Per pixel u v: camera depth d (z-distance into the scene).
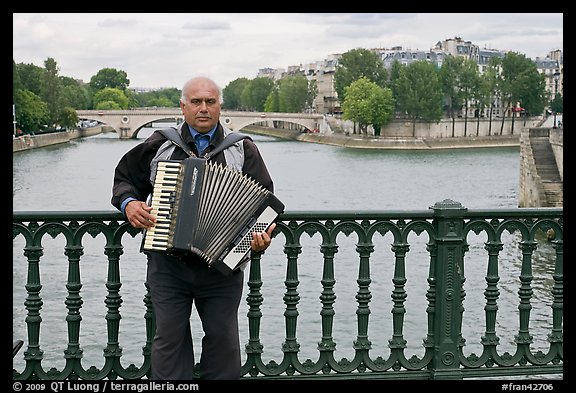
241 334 14.03
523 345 6.14
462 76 123.44
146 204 4.95
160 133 5.12
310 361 5.89
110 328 5.63
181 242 4.85
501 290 19.84
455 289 5.96
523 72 123.88
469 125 125.44
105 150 92.69
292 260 5.79
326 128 127.44
